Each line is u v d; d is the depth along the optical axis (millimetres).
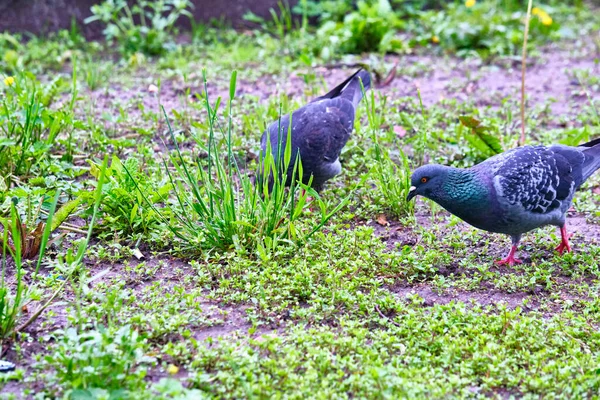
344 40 15492
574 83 13750
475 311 6977
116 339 5762
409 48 15883
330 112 9352
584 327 6742
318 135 8984
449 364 6133
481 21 16484
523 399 5695
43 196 8164
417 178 7828
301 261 7617
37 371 5852
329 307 6879
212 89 13422
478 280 7582
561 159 7965
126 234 8289
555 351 6305
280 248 7793
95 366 5504
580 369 6078
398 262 7734
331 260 7793
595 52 15609
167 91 13320
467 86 13555
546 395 5770
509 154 7898
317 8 17484
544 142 10852
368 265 7680
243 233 7922
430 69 14516
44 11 15953
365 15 16359
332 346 6254
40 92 10734
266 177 7941
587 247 8422
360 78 9562
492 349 6266
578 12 18656
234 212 7828
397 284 7613
